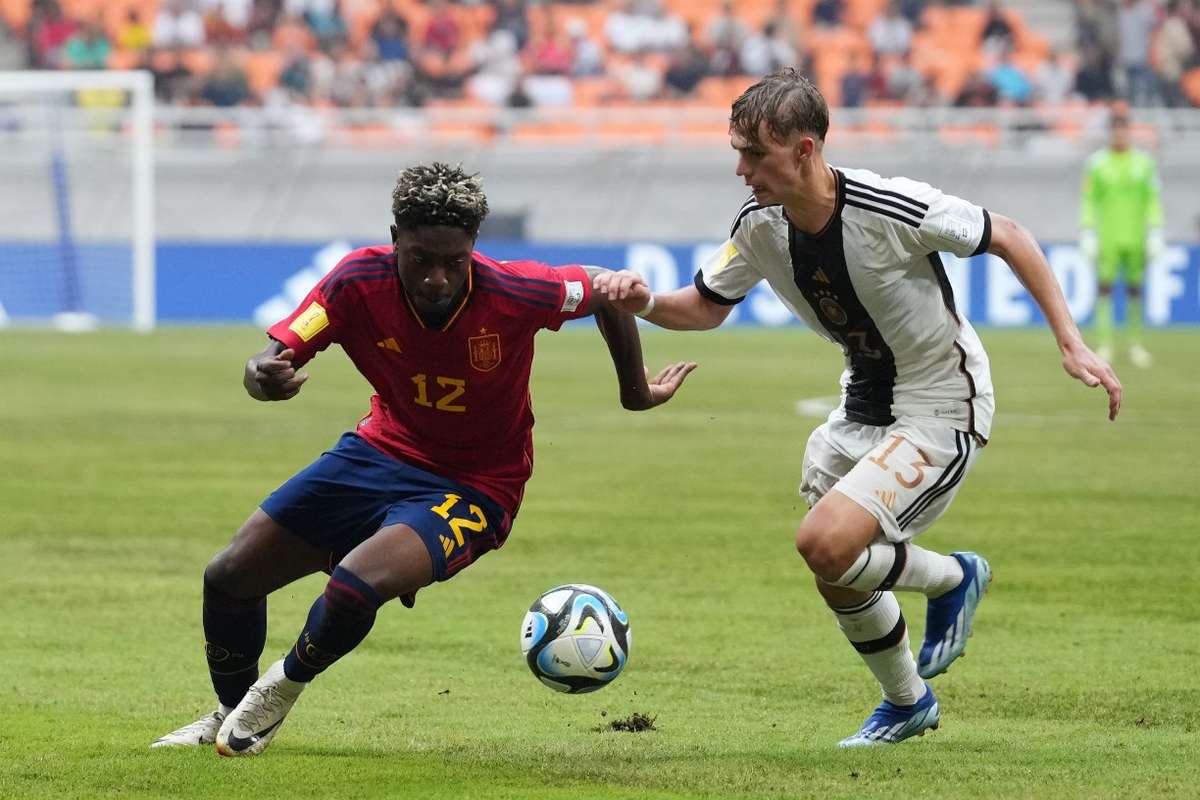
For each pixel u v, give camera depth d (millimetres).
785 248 16062
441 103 99188
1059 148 89250
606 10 104312
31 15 100875
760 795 13938
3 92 94875
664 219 89000
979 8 103188
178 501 33312
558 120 90562
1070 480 36344
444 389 15172
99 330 81938
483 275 14906
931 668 16734
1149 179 67750
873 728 16484
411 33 103375
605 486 35688
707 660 20484
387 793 14016
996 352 71188
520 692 18859
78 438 43406
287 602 24422
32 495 33969
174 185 89062
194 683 19062
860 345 16281
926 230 15438
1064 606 23578
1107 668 19891
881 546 15766
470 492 15539
